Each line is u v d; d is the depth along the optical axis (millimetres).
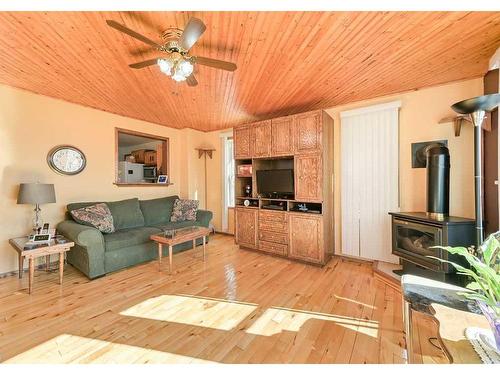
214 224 5547
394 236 2896
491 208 2527
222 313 2162
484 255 941
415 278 1475
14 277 2938
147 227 3887
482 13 1662
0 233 2949
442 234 2299
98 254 2926
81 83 2875
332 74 2658
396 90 3129
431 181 2625
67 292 2549
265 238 3943
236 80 2807
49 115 3336
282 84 2932
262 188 4160
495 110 2467
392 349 1700
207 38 1968
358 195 3545
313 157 3412
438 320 1048
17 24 1766
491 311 861
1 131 2953
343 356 1634
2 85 2939
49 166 3344
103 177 3963
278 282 2832
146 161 6395
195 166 5355
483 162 2650
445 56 2287
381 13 1663
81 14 1656
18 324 1974
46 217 3314
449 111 2891
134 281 2842
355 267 3328
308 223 3471
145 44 2047
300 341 1786
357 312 2184
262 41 2014
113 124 4109
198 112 4098
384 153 3301
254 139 4062
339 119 3738
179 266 3359
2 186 2965
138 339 1798
